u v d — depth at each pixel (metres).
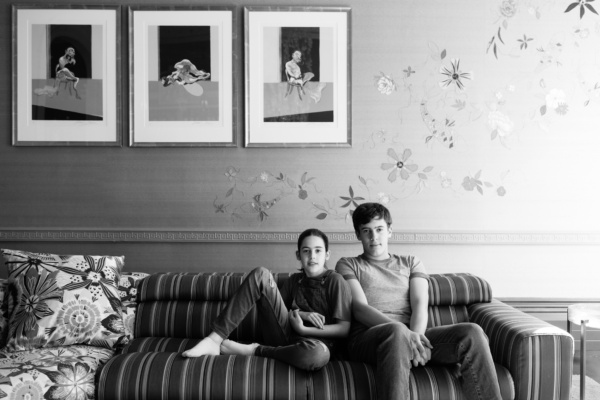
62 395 1.72
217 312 2.22
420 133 2.72
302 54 2.71
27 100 2.70
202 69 2.71
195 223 2.72
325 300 2.04
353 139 2.72
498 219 2.73
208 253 2.72
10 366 1.75
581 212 2.73
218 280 2.27
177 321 2.22
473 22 2.72
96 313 2.08
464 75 2.72
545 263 2.73
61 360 1.83
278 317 2.00
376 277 2.12
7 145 2.71
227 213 2.72
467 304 2.24
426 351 1.78
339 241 2.71
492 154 2.72
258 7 2.69
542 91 2.73
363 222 2.16
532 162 2.73
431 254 2.73
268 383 1.73
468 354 1.74
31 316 1.99
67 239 2.69
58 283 2.07
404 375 1.69
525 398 1.79
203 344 1.88
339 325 1.98
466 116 2.72
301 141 2.71
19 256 2.14
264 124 2.71
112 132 2.70
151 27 2.70
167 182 2.72
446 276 2.28
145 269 2.72
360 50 2.71
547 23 2.73
